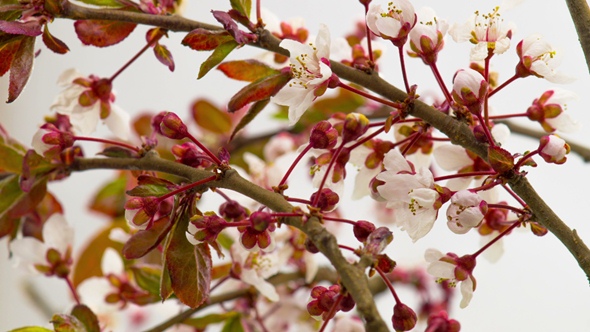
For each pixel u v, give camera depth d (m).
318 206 0.55
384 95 0.56
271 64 0.60
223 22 0.55
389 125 0.55
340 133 0.56
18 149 0.61
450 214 0.54
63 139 0.58
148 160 0.57
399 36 0.55
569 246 0.54
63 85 0.61
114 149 0.58
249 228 0.54
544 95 0.58
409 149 0.58
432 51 0.55
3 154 0.60
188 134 0.55
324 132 0.55
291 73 0.55
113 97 0.61
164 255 0.55
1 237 0.61
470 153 0.57
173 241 0.55
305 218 0.53
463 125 0.54
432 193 0.54
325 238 0.53
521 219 0.55
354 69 0.56
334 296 0.54
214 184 0.55
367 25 0.55
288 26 0.60
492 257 0.59
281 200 0.54
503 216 0.58
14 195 0.60
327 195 0.55
